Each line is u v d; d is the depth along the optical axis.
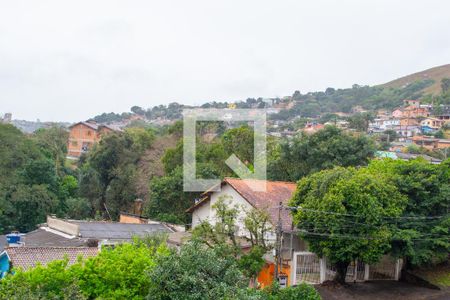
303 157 36.94
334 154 35.78
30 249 20.64
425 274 26.72
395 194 24.53
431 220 25.17
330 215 22.75
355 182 23.30
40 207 41.06
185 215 37.94
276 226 22.22
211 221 28.00
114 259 15.82
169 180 37.91
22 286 13.54
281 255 23.23
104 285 15.31
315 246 23.97
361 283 25.75
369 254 22.89
